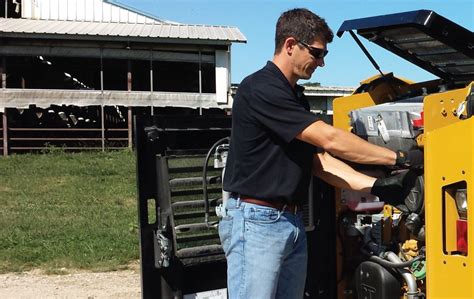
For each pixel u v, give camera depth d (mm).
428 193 2779
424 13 2996
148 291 3305
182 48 23328
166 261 3266
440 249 2736
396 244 3420
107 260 7781
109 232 9266
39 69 24859
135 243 8539
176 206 3320
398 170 3295
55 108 24141
